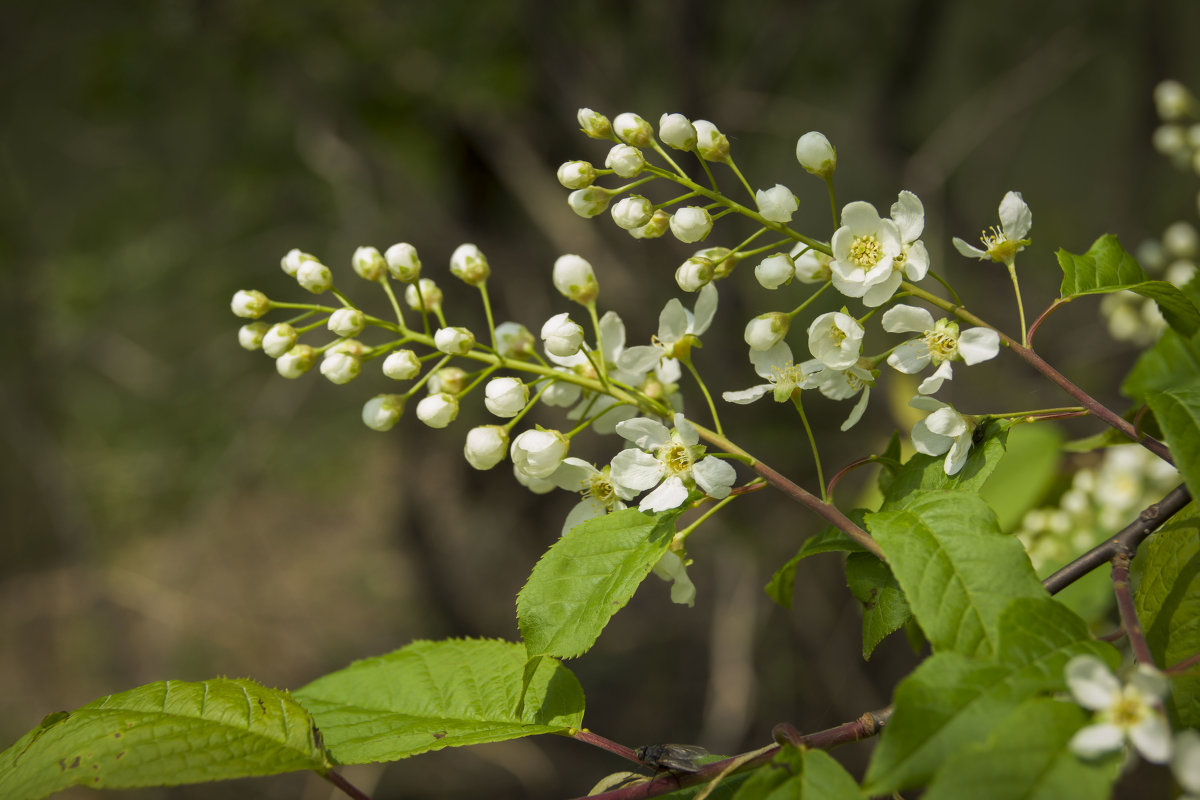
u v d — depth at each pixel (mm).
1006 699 1155
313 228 9164
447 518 9297
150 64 7852
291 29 7090
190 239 9156
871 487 2926
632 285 7590
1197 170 3104
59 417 10656
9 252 9352
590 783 8203
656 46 7484
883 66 7410
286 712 1628
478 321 8266
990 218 8391
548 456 1749
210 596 10477
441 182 8352
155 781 1490
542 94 7602
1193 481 1233
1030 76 7512
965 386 6242
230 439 9984
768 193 1690
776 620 7980
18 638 10461
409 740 1738
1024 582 1311
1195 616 1546
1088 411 1553
